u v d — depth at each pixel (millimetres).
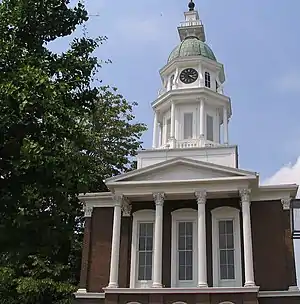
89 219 32125
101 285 30281
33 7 16688
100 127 40031
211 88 39469
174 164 30922
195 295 27672
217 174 30359
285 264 28812
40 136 15453
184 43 41531
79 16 17625
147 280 30047
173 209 31406
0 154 15125
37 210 17172
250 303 26812
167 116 38906
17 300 31047
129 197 31297
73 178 16266
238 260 29438
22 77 14711
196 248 30234
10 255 20281
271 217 30109
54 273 31750
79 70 17141
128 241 31125
